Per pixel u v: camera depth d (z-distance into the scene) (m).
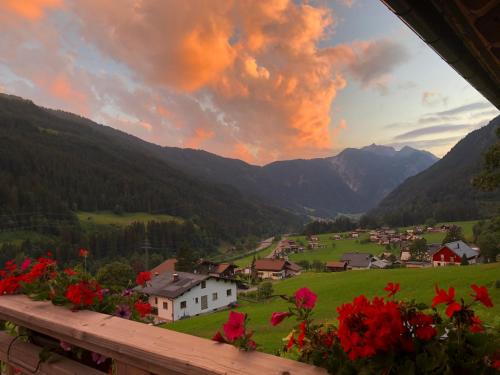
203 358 1.21
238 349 1.28
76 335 1.65
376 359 0.96
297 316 1.31
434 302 1.04
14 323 2.14
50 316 1.87
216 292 36.38
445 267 36.09
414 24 2.24
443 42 2.46
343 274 42.44
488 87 3.33
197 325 24.19
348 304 1.08
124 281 2.42
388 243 92.56
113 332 1.56
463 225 94.56
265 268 65.19
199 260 57.12
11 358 2.17
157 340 1.43
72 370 1.81
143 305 2.31
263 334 11.02
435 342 0.95
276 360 1.17
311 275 49.41
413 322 1.00
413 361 0.96
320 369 1.10
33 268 2.37
